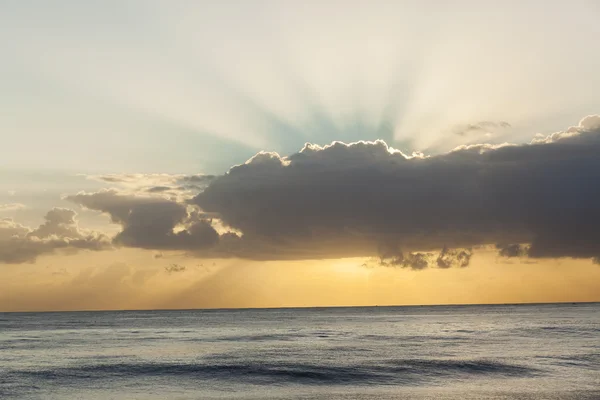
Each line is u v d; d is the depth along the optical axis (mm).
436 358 67875
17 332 136625
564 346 79500
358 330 133125
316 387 50969
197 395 47875
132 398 46938
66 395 48625
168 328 152375
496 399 43156
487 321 165125
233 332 130875
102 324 181875
